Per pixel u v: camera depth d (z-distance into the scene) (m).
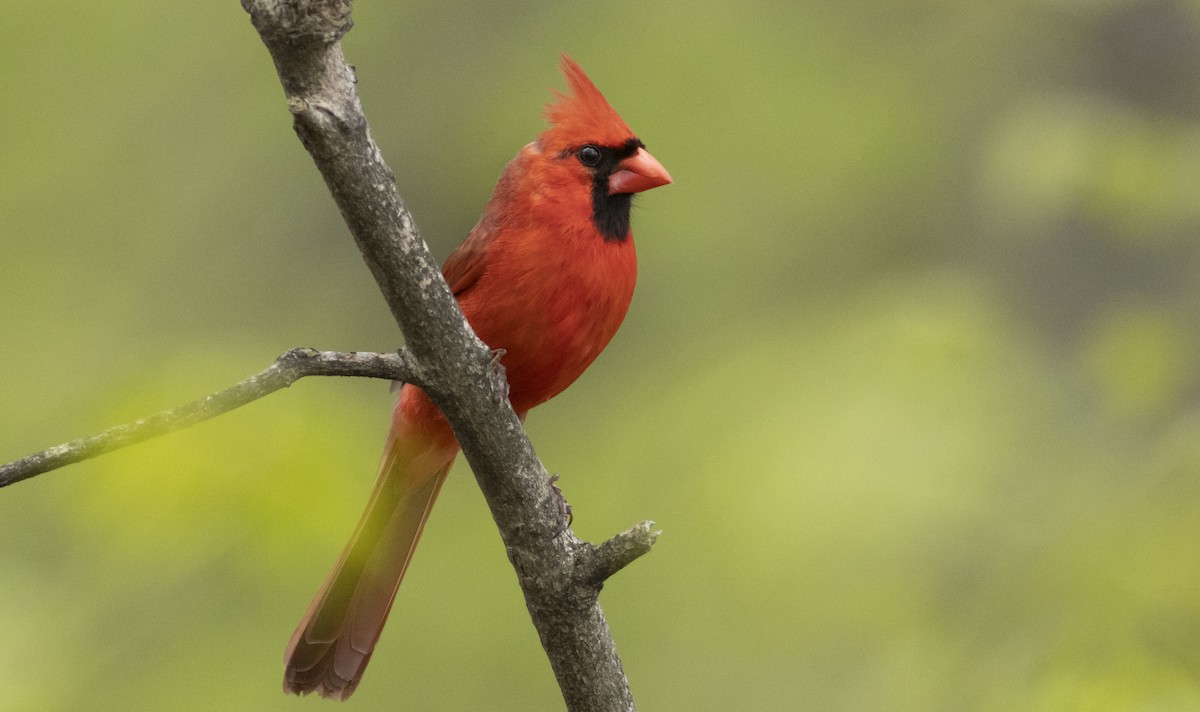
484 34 11.94
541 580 5.05
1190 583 8.62
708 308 11.30
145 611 9.08
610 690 5.18
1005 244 11.16
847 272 11.35
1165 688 8.30
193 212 11.88
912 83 11.65
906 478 9.29
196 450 8.62
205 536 8.55
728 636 10.20
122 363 10.42
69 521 8.63
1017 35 11.64
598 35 11.63
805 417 9.77
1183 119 10.73
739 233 11.43
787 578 9.34
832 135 11.41
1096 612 8.69
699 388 10.74
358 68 12.05
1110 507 9.12
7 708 8.62
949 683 8.99
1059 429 9.69
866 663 9.74
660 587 10.20
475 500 11.20
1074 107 10.74
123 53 11.91
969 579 9.20
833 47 11.75
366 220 4.48
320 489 8.66
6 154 11.77
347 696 6.24
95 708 8.73
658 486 10.41
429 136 11.76
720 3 11.73
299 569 8.57
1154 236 10.60
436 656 10.22
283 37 4.19
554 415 11.39
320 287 11.74
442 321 4.68
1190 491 8.94
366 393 9.98
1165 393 9.99
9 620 9.05
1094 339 10.48
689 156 11.41
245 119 11.93
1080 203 10.38
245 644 9.08
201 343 10.05
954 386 9.70
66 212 11.80
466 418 4.86
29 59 11.84
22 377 11.16
